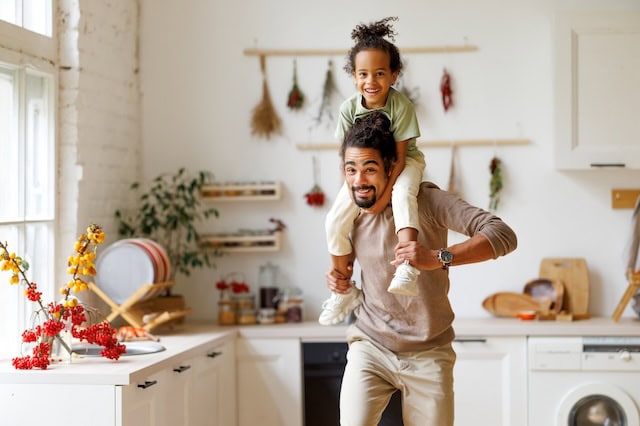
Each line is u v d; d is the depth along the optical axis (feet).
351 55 9.39
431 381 9.89
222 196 16.98
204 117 17.34
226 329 15.58
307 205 17.22
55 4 14.19
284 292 16.67
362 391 9.97
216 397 14.39
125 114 16.62
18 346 12.64
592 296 16.78
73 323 11.34
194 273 17.35
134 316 14.48
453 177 16.93
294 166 17.25
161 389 11.73
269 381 15.53
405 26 17.07
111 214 15.80
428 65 17.03
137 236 17.03
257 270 17.30
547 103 16.87
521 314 16.11
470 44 16.98
